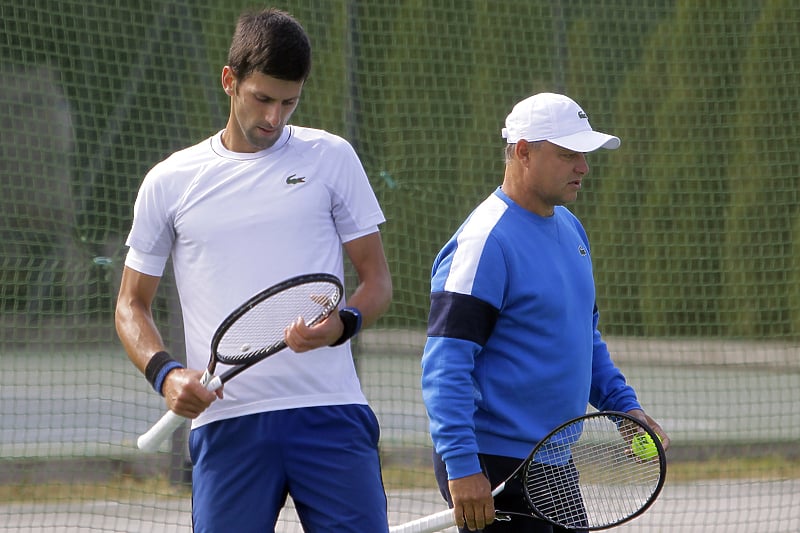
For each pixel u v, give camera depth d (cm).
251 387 1109
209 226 1116
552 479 1247
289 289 1051
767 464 3122
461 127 3472
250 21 1083
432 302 1257
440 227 3400
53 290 2945
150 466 2723
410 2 3284
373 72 3195
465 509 1217
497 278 1234
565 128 1258
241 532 1116
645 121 3756
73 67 2716
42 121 2814
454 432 1212
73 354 3300
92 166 2828
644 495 1267
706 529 2608
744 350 3647
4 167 2862
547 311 1255
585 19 3631
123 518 2514
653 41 3675
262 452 1108
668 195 3828
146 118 2823
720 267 3872
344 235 1163
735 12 3644
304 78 1082
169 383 1076
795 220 3700
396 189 3275
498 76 3494
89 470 2730
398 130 3241
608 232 3812
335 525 1115
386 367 3297
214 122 2872
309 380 1115
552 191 1267
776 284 3678
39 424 2811
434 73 3359
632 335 3794
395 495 2730
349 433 1127
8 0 2678
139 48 2797
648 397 3459
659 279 3797
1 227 2866
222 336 1050
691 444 3142
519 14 3525
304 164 1137
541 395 1259
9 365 3250
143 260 1155
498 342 1259
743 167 3744
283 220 1117
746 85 3628
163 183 1138
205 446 1127
